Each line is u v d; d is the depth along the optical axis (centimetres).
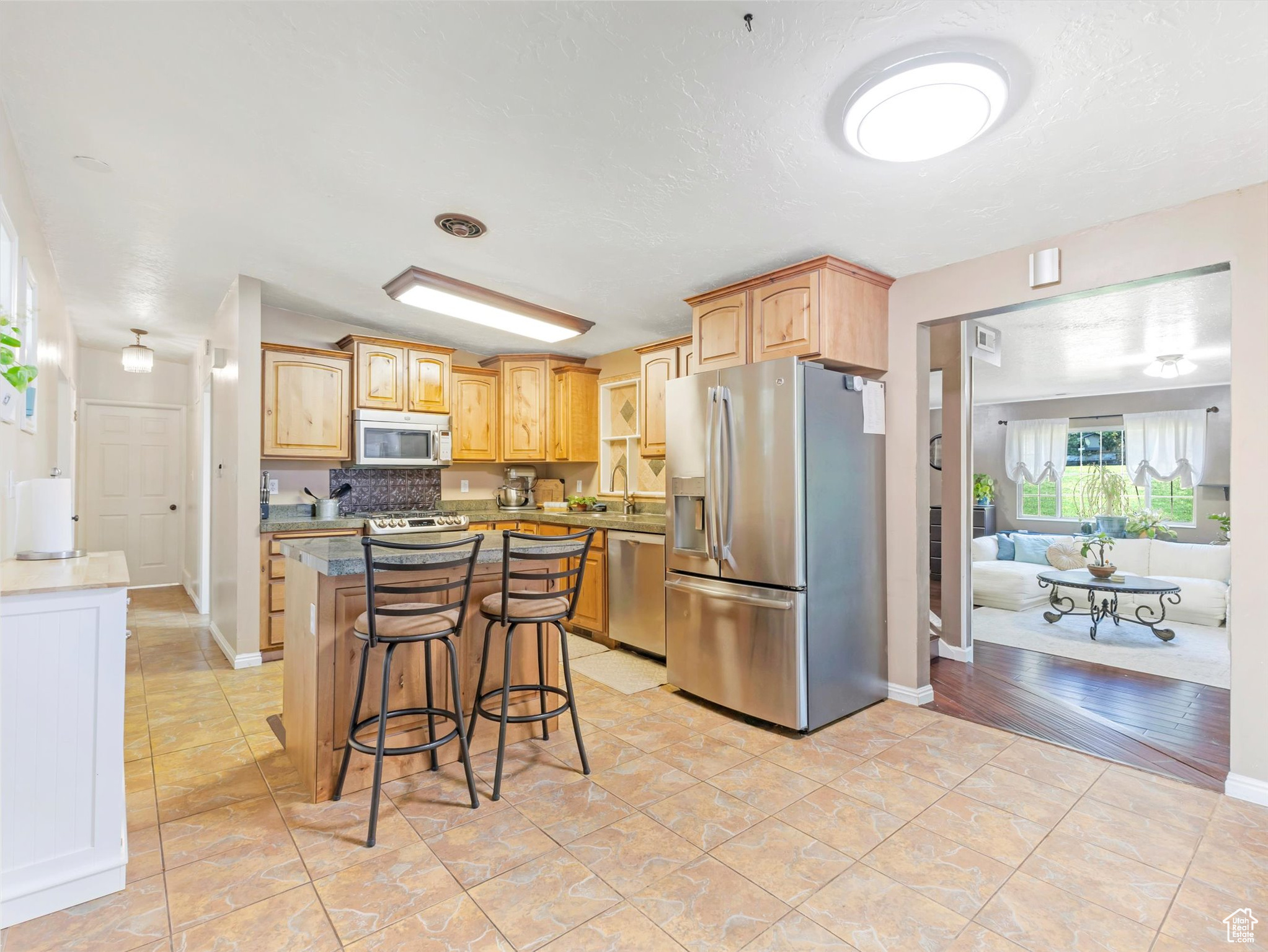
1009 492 793
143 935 150
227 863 179
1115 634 474
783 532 280
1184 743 270
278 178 224
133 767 239
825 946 149
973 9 138
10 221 194
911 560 316
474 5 139
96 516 579
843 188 223
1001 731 282
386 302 395
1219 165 204
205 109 182
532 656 276
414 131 192
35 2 138
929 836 195
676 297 361
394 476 496
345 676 221
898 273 313
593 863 181
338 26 146
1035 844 191
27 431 239
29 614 155
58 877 158
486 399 522
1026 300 275
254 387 360
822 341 286
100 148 205
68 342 416
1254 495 219
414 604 216
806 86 166
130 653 391
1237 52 149
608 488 534
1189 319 399
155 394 606
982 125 171
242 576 360
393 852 185
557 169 213
